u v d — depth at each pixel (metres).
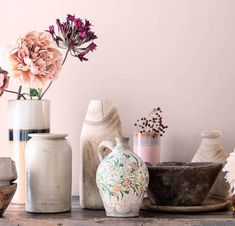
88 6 1.87
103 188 1.42
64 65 1.88
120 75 1.86
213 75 1.85
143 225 1.39
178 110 1.85
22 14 1.89
